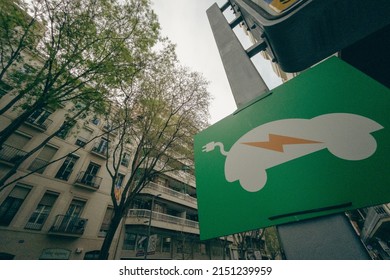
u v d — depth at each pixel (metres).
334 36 1.36
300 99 1.32
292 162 1.15
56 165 13.62
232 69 1.94
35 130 13.27
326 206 0.94
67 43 7.24
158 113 10.79
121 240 14.71
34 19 6.93
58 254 11.70
